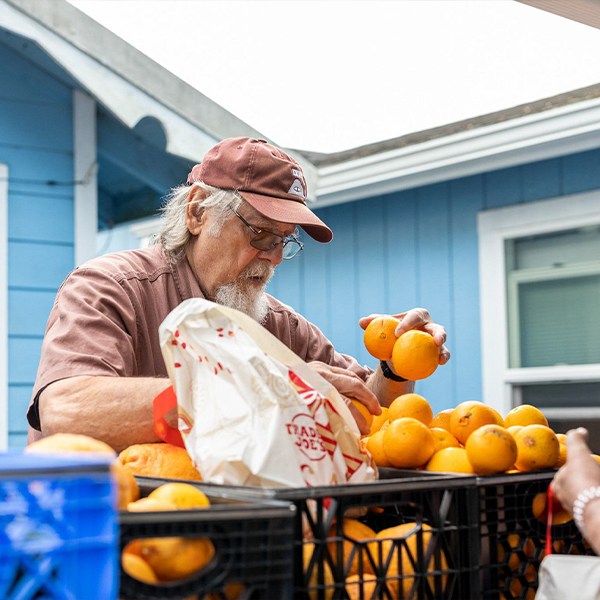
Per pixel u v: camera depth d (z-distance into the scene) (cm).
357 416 113
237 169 158
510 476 93
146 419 118
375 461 109
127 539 63
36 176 349
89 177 359
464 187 381
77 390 123
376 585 79
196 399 91
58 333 136
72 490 53
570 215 345
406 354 122
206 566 66
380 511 103
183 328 92
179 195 170
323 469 89
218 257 161
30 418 135
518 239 367
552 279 354
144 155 380
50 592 52
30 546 51
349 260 424
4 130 344
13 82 346
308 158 415
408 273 400
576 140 333
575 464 89
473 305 376
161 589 64
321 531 77
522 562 94
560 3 170
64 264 351
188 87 341
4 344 336
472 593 86
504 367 363
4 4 292
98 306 143
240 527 68
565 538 99
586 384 340
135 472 98
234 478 85
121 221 456
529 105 339
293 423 89
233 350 90
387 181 391
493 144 346
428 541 84
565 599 81
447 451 105
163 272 163
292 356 94
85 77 307
